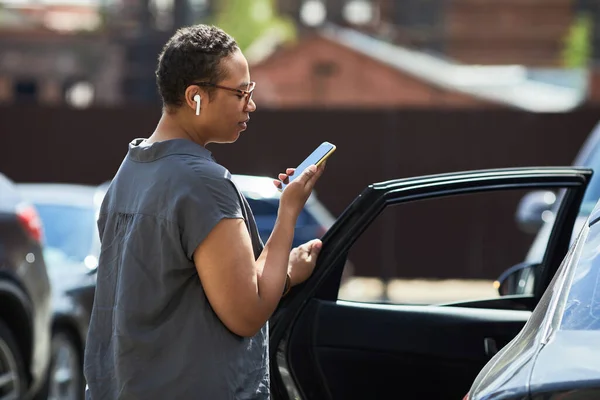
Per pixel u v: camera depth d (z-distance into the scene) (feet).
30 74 253.24
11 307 38.24
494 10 298.76
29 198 52.16
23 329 38.91
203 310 18.48
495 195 106.93
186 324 18.40
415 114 108.47
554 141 107.65
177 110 19.21
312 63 234.38
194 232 18.16
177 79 18.92
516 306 25.40
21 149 113.09
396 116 108.58
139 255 18.60
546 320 15.57
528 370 14.19
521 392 13.75
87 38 252.83
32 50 252.83
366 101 233.96
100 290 19.40
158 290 18.44
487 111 108.06
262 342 19.31
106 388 19.02
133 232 18.67
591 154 44.37
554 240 25.14
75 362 46.44
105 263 19.38
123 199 19.22
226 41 19.02
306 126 109.09
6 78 252.42
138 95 254.47
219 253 18.16
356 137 108.78
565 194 24.85
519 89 261.24
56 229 50.24
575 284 15.74
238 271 18.20
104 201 19.80
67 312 45.21
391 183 24.07
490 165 108.17
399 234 107.76
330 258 23.79
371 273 107.34
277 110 109.19
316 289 23.71
